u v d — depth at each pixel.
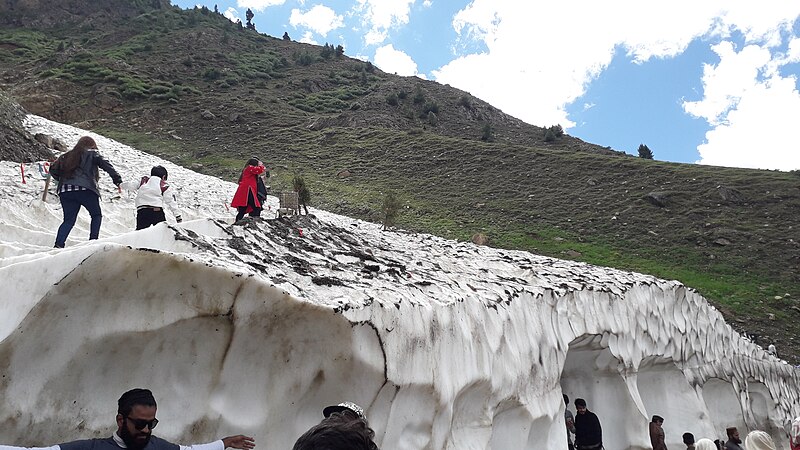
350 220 22.19
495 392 8.34
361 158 50.34
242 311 5.08
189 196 18.53
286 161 48.41
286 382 5.41
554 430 10.12
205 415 4.98
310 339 5.44
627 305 13.41
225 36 99.12
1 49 78.75
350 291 6.10
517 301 9.82
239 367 5.22
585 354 12.74
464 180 44.78
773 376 20.14
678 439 14.63
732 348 18.55
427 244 16.06
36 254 5.07
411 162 49.00
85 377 4.53
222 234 6.88
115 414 4.65
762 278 31.03
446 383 6.92
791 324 26.69
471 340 7.83
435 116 77.00
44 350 4.30
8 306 4.14
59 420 4.39
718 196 41.38
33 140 19.31
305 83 84.88
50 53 77.12
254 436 5.23
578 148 72.12
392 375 5.93
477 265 12.59
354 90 84.75
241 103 66.69
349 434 2.98
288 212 9.65
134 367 4.75
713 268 31.83
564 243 33.03
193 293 4.86
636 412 12.53
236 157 48.06
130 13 105.75
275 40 112.31
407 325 6.39
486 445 7.96
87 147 7.48
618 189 42.88
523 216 37.38
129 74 70.38
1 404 4.12
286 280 5.77
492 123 83.25
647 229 36.28
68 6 101.69
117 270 4.41
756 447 6.66
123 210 13.36
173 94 65.12
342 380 5.68
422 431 6.61
